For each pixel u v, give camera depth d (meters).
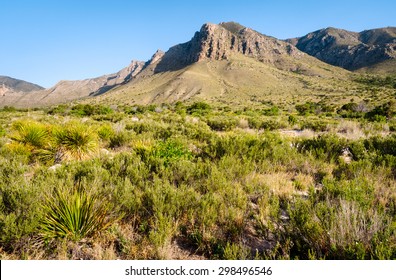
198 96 168.00
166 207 3.50
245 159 5.82
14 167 4.47
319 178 5.50
